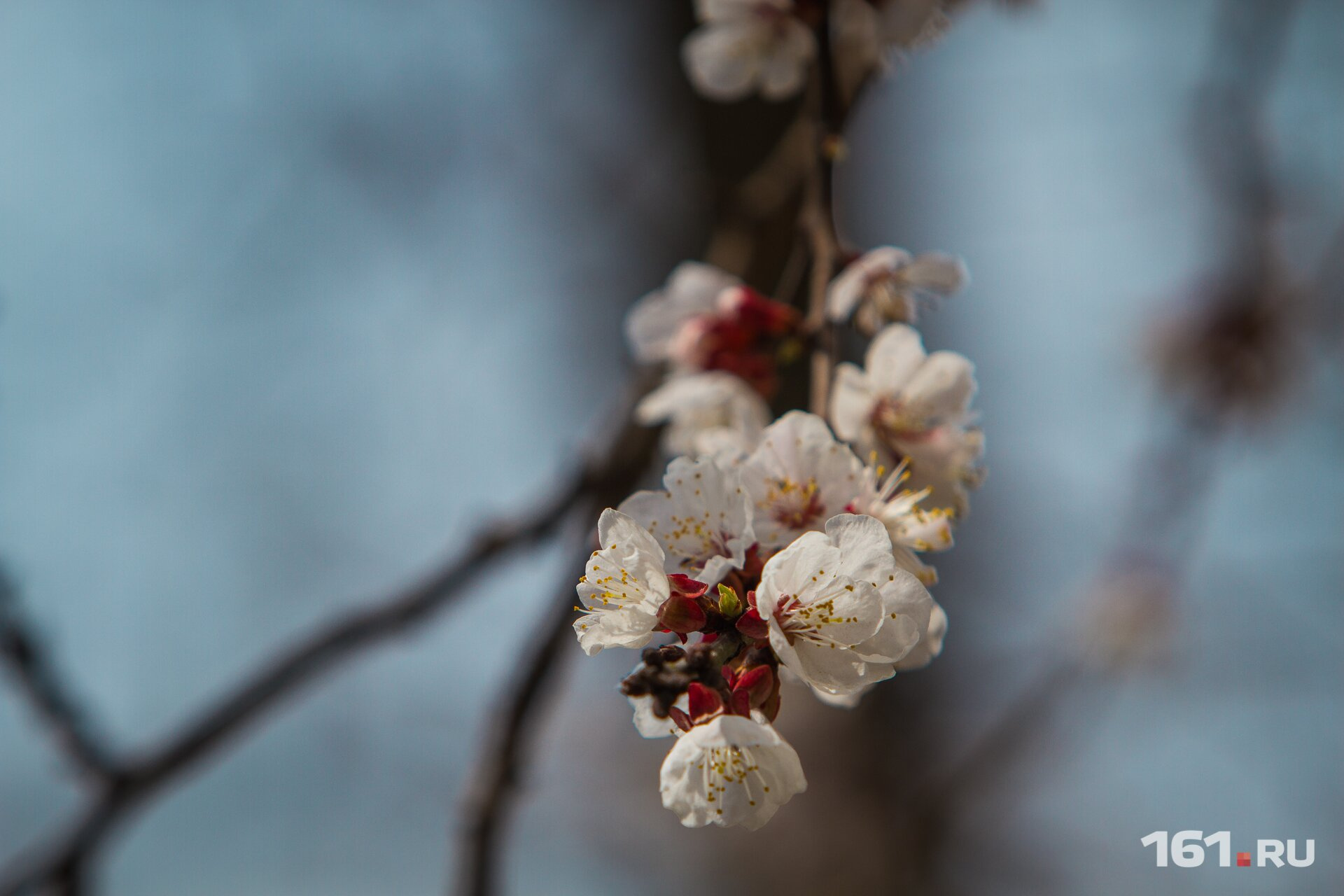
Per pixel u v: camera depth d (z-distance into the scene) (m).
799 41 0.66
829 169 0.63
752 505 0.55
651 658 0.53
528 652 0.64
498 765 0.64
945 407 0.58
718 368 0.63
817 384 0.60
